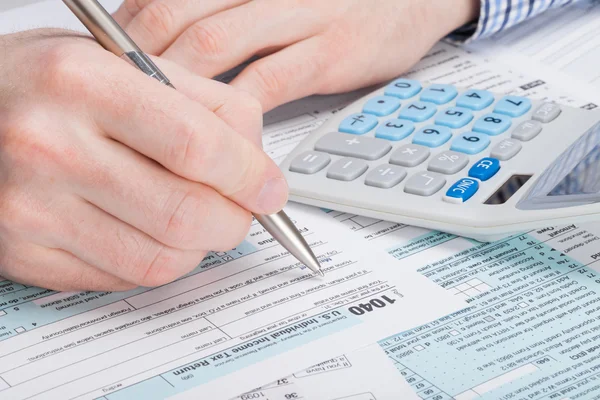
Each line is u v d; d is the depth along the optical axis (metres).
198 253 0.43
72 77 0.41
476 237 0.47
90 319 0.43
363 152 0.53
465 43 0.74
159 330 0.41
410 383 0.37
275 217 0.44
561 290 0.43
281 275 0.46
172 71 0.46
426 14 0.69
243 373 0.38
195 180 0.40
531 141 0.52
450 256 0.46
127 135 0.40
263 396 0.37
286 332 0.41
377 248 0.48
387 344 0.39
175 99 0.40
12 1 0.82
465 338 0.40
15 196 0.42
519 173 0.49
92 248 0.42
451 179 0.50
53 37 0.50
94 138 0.41
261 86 0.61
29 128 0.42
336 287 0.44
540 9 0.75
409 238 0.49
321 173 0.53
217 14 0.62
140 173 0.40
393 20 0.67
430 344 0.39
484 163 0.50
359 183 0.51
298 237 0.45
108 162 0.41
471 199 0.47
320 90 0.65
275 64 0.62
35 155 0.41
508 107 0.56
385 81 0.69
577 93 0.63
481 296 0.43
